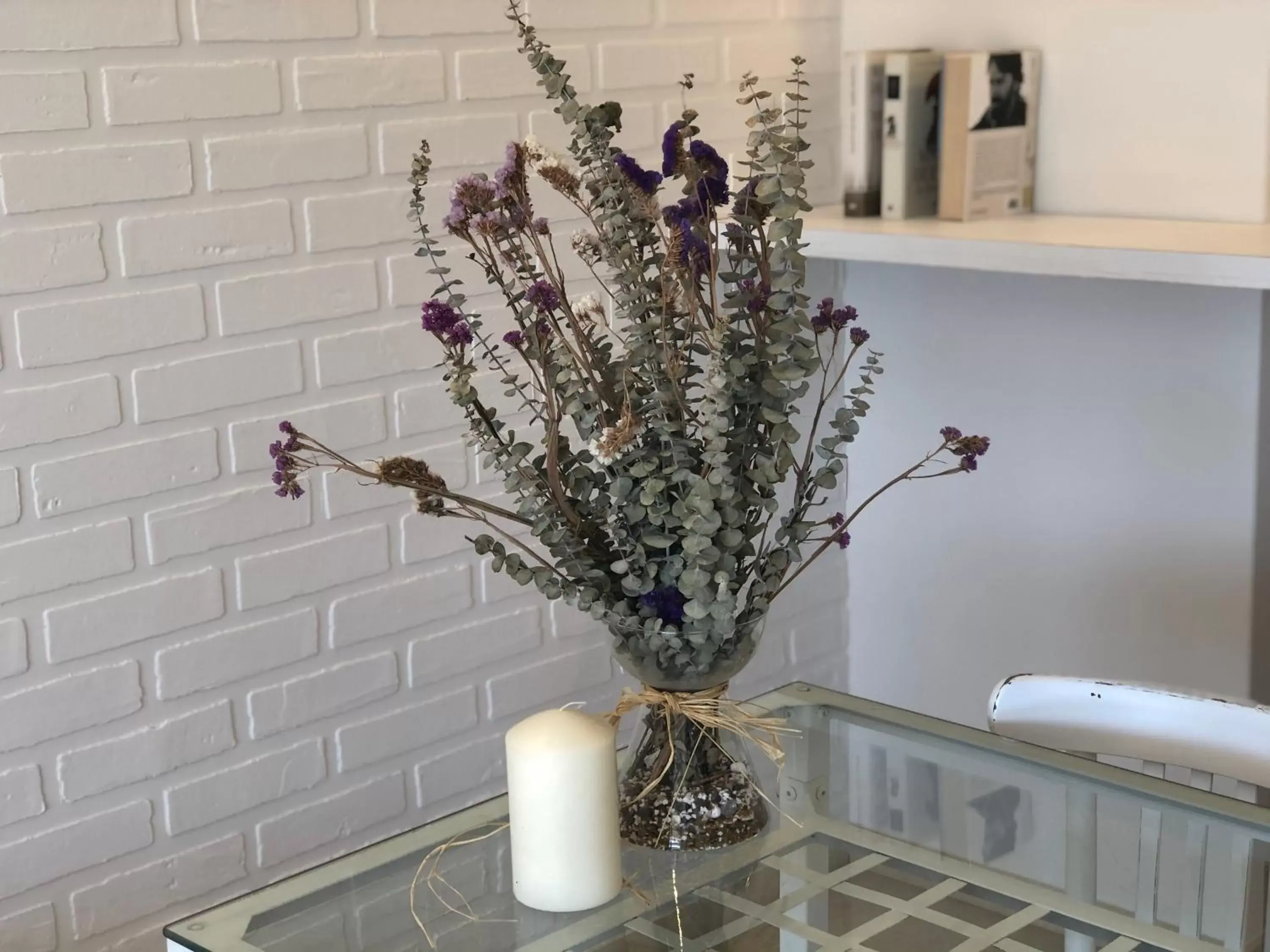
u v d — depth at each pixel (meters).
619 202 1.19
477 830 1.39
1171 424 2.41
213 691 2.09
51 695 1.92
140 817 2.03
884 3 2.71
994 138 2.43
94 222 1.90
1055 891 1.26
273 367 2.10
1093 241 2.11
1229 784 2.24
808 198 2.79
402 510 2.27
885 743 1.55
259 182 2.05
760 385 1.20
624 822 1.32
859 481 2.92
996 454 2.67
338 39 2.11
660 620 1.22
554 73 1.20
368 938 1.20
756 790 1.35
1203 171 2.30
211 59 1.98
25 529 1.88
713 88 2.61
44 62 1.83
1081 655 2.61
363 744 2.27
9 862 1.91
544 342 1.21
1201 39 2.27
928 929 1.20
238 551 2.09
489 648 2.41
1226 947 1.17
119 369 1.94
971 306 2.66
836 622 3.00
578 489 1.23
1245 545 2.35
